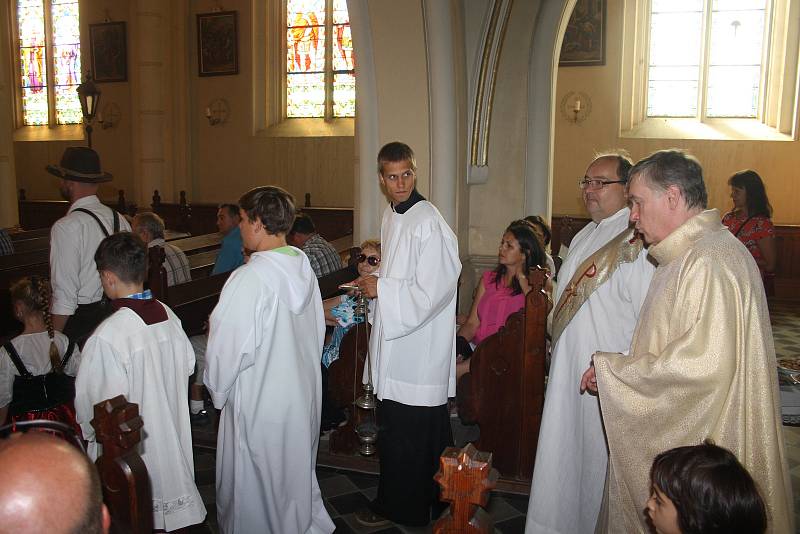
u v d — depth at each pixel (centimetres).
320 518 296
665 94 1098
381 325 291
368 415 329
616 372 203
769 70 1046
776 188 1028
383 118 514
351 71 1258
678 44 1086
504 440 355
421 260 287
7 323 563
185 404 271
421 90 500
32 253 619
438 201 510
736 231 548
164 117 1307
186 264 527
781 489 185
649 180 200
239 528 271
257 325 256
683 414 191
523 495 351
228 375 254
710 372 184
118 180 1381
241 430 267
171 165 1324
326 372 400
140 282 257
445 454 160
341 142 1247
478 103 570
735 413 187
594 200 271
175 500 255
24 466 88
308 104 1293
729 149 1042
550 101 622
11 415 302
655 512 165
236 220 594
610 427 206
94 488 92
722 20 1065
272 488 268
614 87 1079
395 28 489
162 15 1282
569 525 267
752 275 192
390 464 313
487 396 354
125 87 1348
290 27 1284
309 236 487
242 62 1285
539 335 344
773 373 190
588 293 261
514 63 620
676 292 196
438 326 300
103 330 241
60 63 1446
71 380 315
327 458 383
